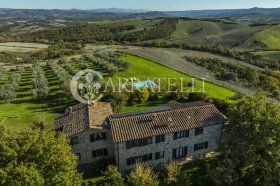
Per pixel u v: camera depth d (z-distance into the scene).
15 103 76.62
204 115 45.66
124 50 165.88
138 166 37.09
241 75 112.38
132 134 41.22
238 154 40.12
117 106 64.62
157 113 45.12
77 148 43.72
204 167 44.22
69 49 180.50
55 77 102.44
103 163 44.56
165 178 37.66
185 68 119.88
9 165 28.30
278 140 37.56
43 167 30.48
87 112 47.22
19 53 172.12
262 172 38.53
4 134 33.56
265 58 151.38
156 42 196.25
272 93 87.44
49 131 36.72
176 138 43.91
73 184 32.53
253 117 38.66
